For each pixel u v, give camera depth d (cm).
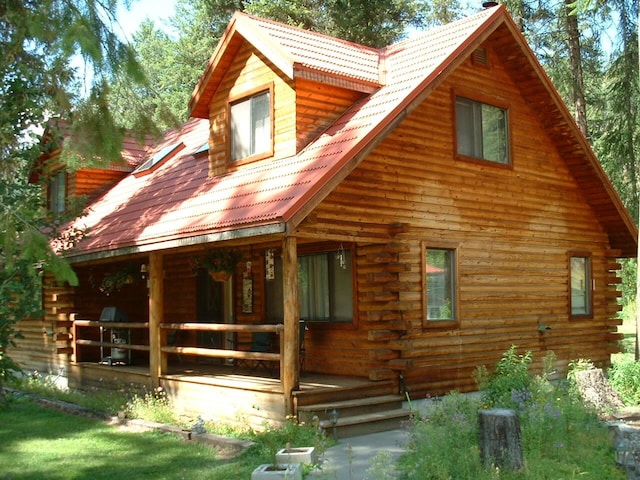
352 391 1125
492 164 1417
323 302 1350
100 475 879
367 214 1186
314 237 1108
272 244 1432
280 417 1064
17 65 1065
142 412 1223
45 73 1070
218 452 973
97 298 1797
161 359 1343
